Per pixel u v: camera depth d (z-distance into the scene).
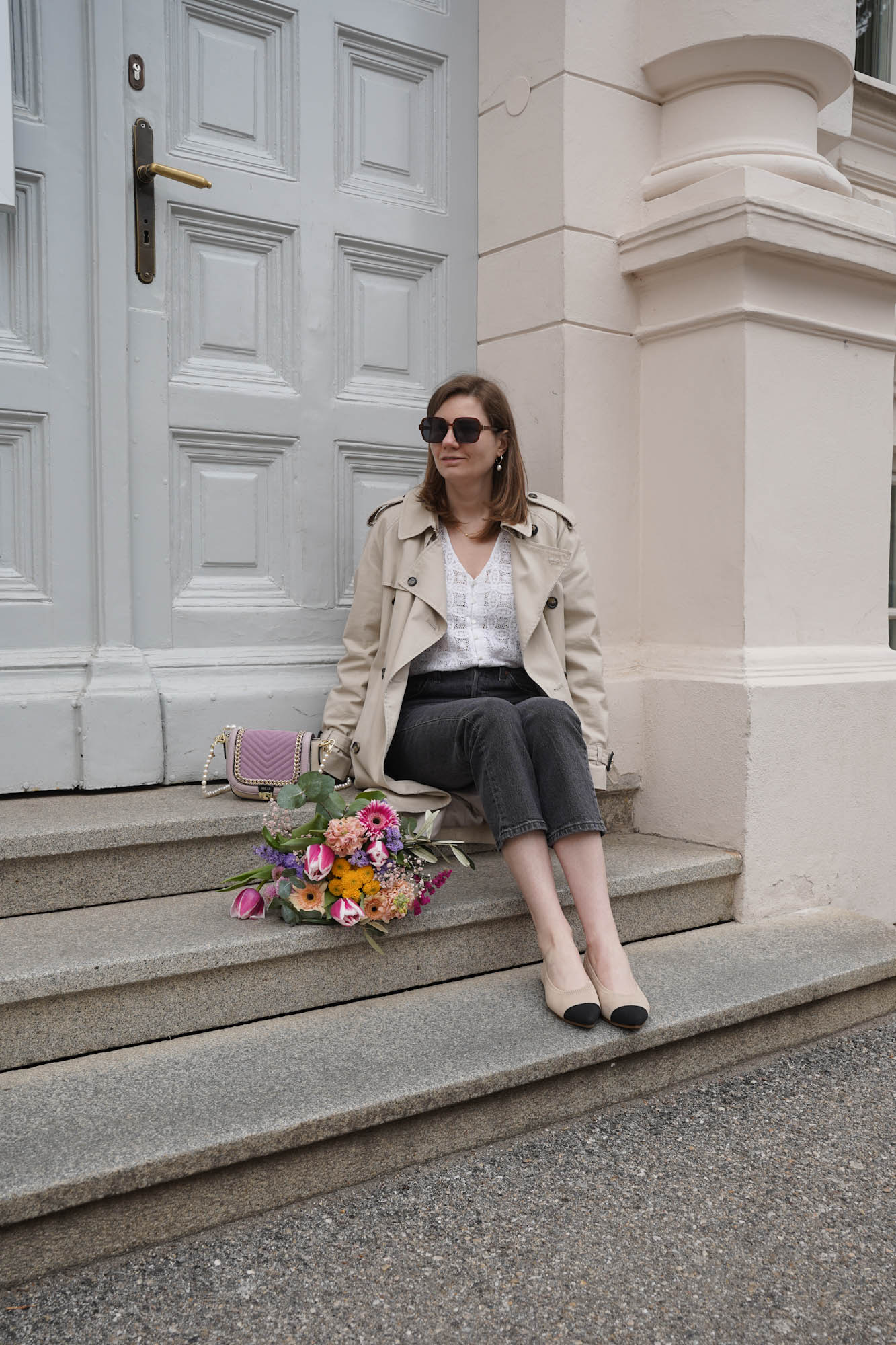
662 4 2.97
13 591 2.49
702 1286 1.52
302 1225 1.64
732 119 2.98
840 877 3.00
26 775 2.47
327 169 2.87
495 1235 1.63
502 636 2.53
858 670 3.04
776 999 2.29
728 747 2.79
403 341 3.06
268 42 2.79
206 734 2.65
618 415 3.03
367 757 2.45
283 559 2.87
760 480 2.84
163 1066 1.82
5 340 2.47
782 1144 1.94
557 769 2.16
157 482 2.64
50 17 2.45
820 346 2.96
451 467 2.46
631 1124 2.01
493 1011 2.09
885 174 4.01
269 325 2.83
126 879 2.24
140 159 2.55
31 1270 1.49
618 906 2.57
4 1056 1.80
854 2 2.97
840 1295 1.50
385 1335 1.40
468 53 3.12
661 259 2.89
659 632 3.06
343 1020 2.03
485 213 3.13
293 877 2.09
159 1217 1.58
